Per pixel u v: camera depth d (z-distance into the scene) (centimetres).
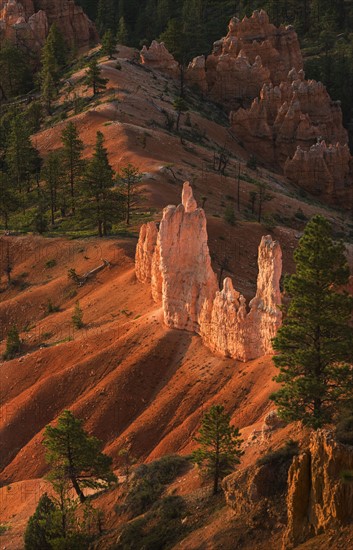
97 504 6794
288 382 5816
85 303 11781
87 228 14700
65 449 7206
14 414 9638
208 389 8656
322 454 4550
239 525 5112
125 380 9275
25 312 12306
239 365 8706
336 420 5488
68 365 10031
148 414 8794
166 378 9188
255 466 5266
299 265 5825
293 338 5806
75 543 5994
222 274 12056
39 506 6694
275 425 6288
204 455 5928
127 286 11656
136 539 5716
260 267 8600
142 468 6938
